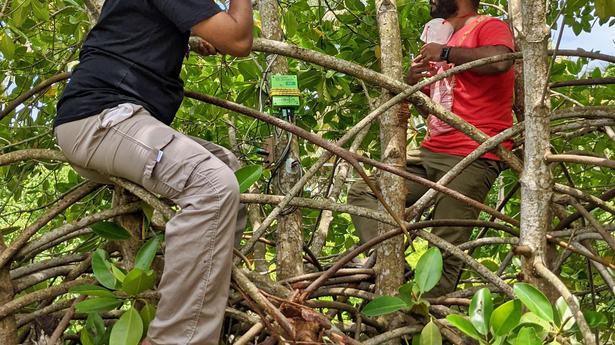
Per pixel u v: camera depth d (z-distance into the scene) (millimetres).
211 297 2641
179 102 3021
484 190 4012
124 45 2875
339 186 5316
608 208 3436
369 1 5363
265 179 5258
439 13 4184
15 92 5414
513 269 5023
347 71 3523
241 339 2758
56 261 3455
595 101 5371
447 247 3307
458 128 3531
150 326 2678
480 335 2822
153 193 2830
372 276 3840
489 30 3932
